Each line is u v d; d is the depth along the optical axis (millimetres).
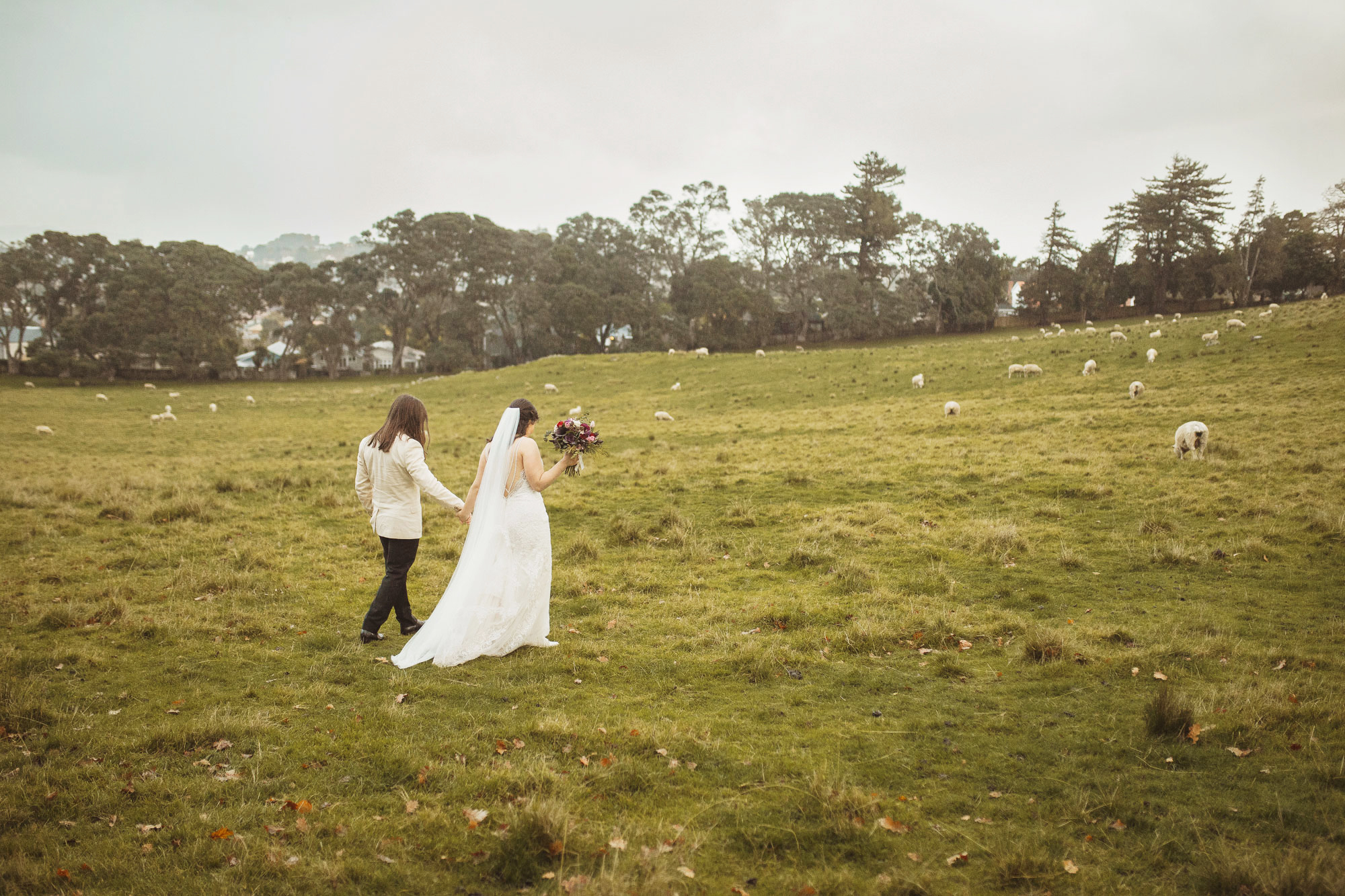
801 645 6301
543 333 93125
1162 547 9039
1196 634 6285
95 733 4492
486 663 5852
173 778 4012
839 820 3607
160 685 5387
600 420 29844
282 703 5066
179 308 78188
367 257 90125
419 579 8445
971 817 3707
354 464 19250
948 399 26703
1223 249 86312
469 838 3512
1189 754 4238
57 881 3137
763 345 91375
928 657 6016
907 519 11141
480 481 6227
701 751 4371
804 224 92750
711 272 89812
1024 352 34000
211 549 9828
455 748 4375
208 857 3320
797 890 3158
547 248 100625
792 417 25750
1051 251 90188
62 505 12164
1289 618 6629
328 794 3906
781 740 4547
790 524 11172
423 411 6270
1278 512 10102
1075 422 19234
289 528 11312
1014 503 11805
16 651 5777
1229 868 3111
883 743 4516
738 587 8211
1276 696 4848
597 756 4297
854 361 38312
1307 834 3432
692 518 11797
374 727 4664
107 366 76062
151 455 23672
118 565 9023
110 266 80938
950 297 87062
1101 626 6566
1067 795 3879
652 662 5938
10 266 73500
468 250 89125
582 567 9000
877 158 94000
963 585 8023
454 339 90375
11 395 50656
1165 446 15484
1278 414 17703
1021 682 5434
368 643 6352
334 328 87688
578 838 3443
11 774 3961
